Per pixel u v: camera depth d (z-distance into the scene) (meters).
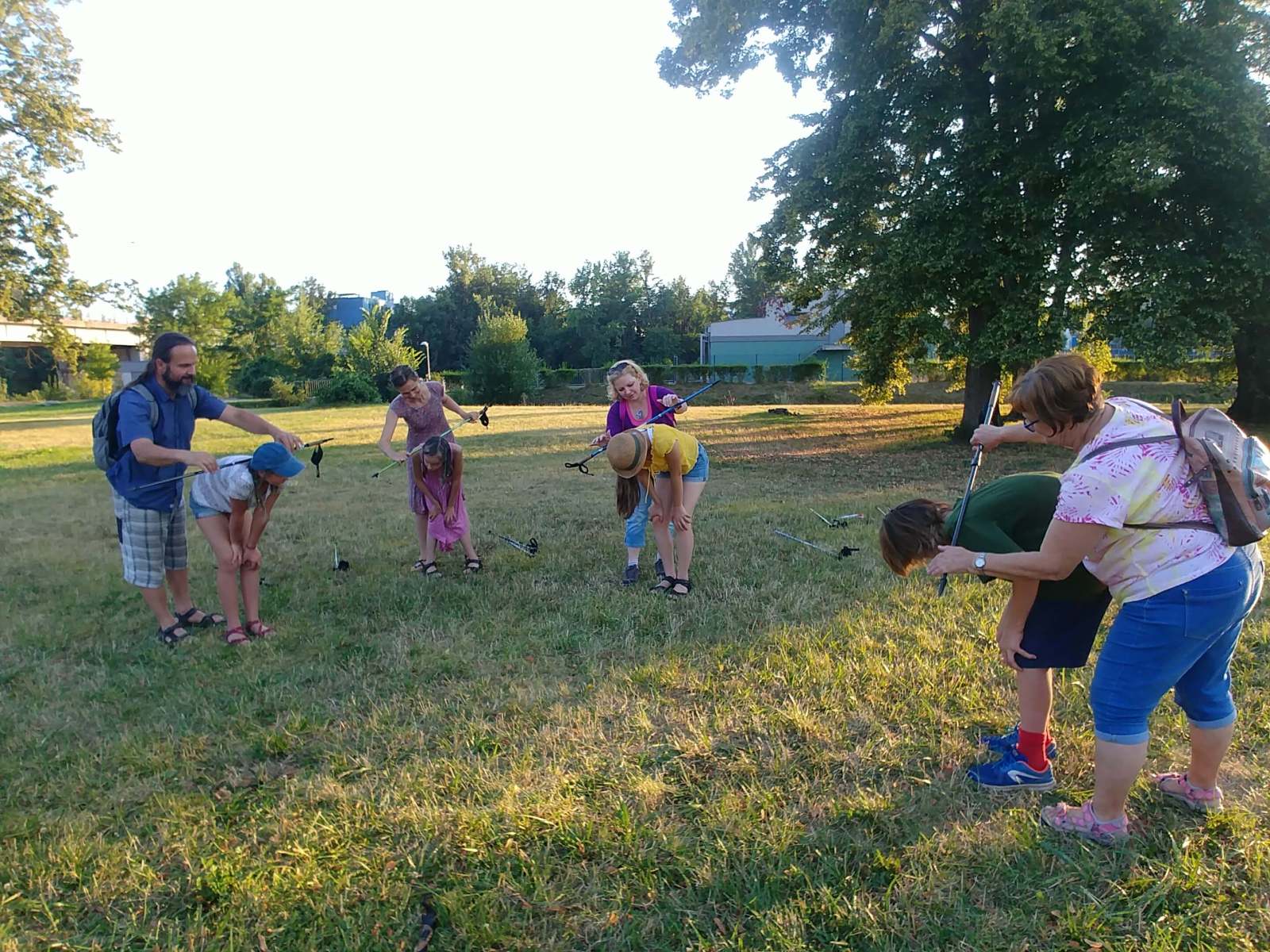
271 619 4.71
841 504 8.12
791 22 15.04
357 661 4.04
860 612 4.55
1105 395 2.37
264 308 61.41
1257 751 2.95
